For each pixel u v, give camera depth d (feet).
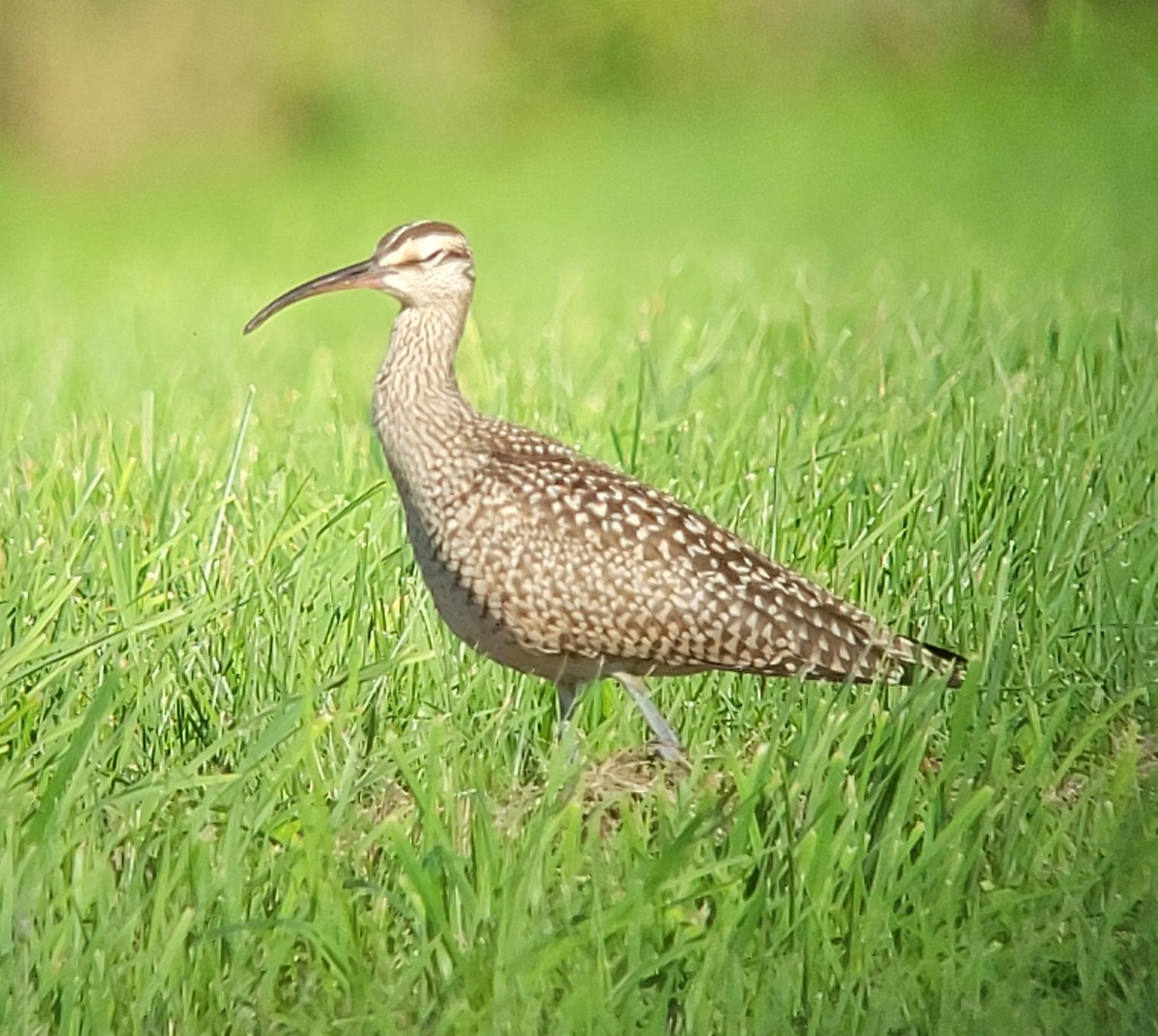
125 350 92.63
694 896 37.40
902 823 39.01
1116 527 54.03
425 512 47.60
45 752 41.34
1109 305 86.38
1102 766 44.57
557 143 203.82
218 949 37.14
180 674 46.83
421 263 49.08
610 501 46.44
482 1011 34.83
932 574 51.49
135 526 53.78
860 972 36.50
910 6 227.40
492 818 40.70
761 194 165.07
